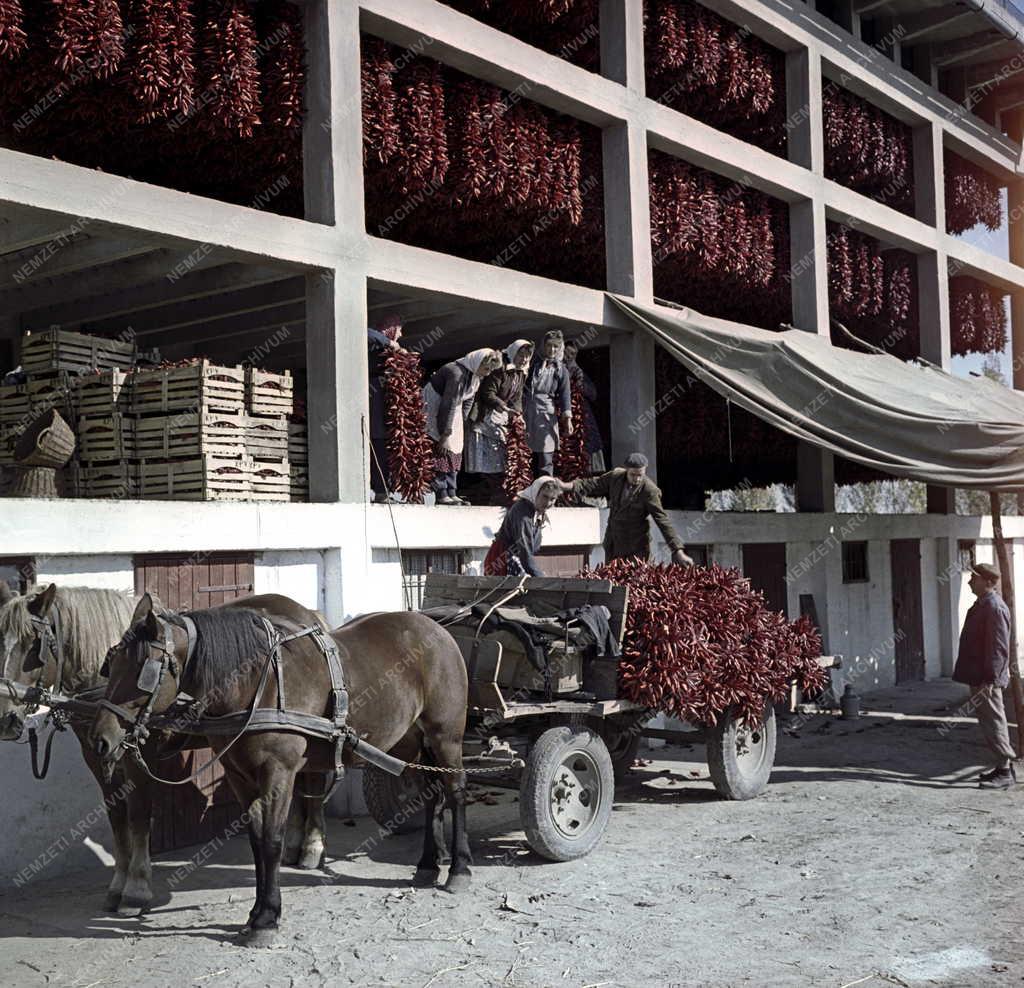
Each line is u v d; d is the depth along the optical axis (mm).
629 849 8664
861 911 6980
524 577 9234
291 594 9891
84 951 6535
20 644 6738
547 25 14109
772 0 16094
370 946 6551
